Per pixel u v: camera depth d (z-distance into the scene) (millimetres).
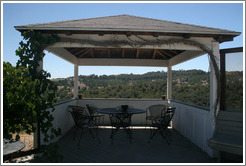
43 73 3473
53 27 3266
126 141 4352
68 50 5309
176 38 3646
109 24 3715
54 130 3416
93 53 6219
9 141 3166
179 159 3289
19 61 3227
